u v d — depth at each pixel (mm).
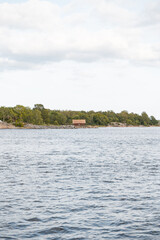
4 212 16297
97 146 68938
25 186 22672
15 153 50281
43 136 125188
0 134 144875
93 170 31016
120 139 104000
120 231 13812
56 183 23922
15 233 13531
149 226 14375
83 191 21172
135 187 22531
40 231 13789
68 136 126625
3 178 25969
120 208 17125
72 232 13703
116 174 28469
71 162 38000
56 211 16562
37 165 34750
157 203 18031
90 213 16234
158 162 38406
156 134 157125
